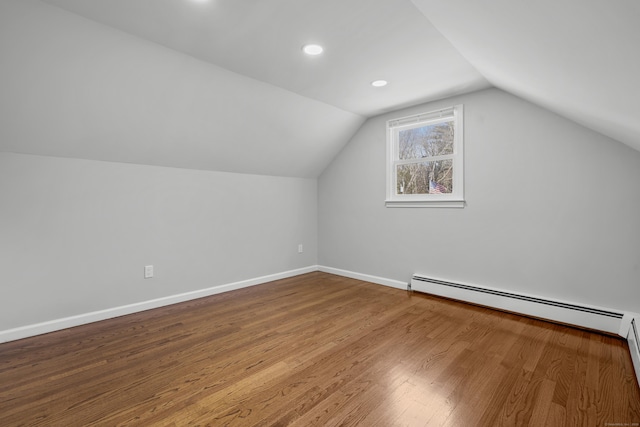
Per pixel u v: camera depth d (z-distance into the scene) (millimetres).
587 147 2436
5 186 2195
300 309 2908
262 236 3883
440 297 3236
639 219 2256
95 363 1910
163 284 3029
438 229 3289
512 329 2424
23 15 1658
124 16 1755
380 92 3004
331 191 4355
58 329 2422
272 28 1876
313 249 4535
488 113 2912
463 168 3082
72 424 1382
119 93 2260
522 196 2744
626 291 2316
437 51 2168
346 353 2047
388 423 1396
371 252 3912
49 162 2371
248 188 3713
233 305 3031
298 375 1785
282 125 3322
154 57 2158
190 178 3197
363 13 1718
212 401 1547
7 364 1896
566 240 2545
